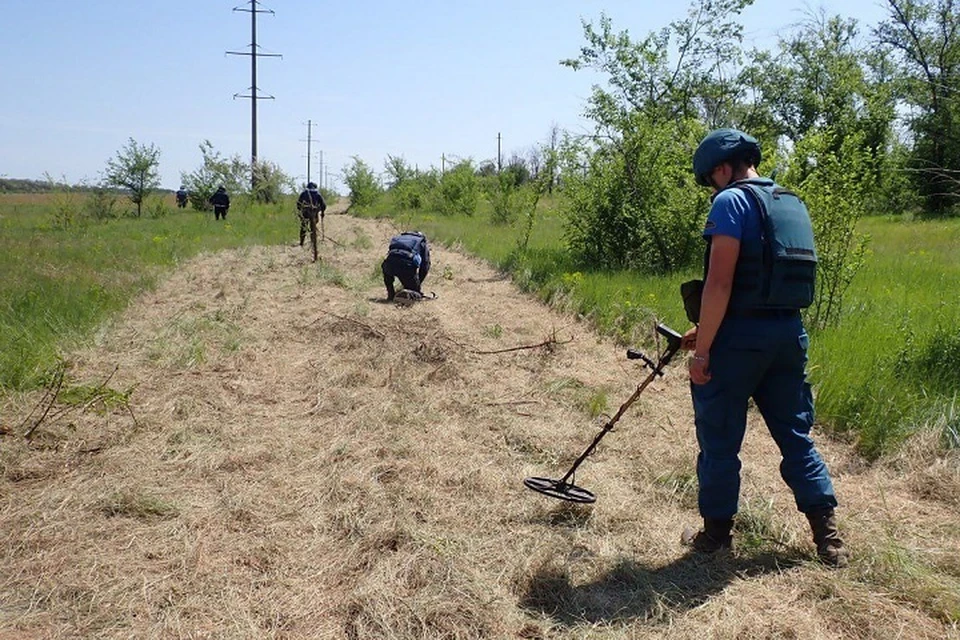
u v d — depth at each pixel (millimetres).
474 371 7020
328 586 3369
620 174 13664
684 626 3062
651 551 3715
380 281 12727
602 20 13539
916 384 5891
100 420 5289
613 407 5957
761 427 5488
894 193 23062
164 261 14477
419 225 25969
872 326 7605
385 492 4273
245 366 7020
